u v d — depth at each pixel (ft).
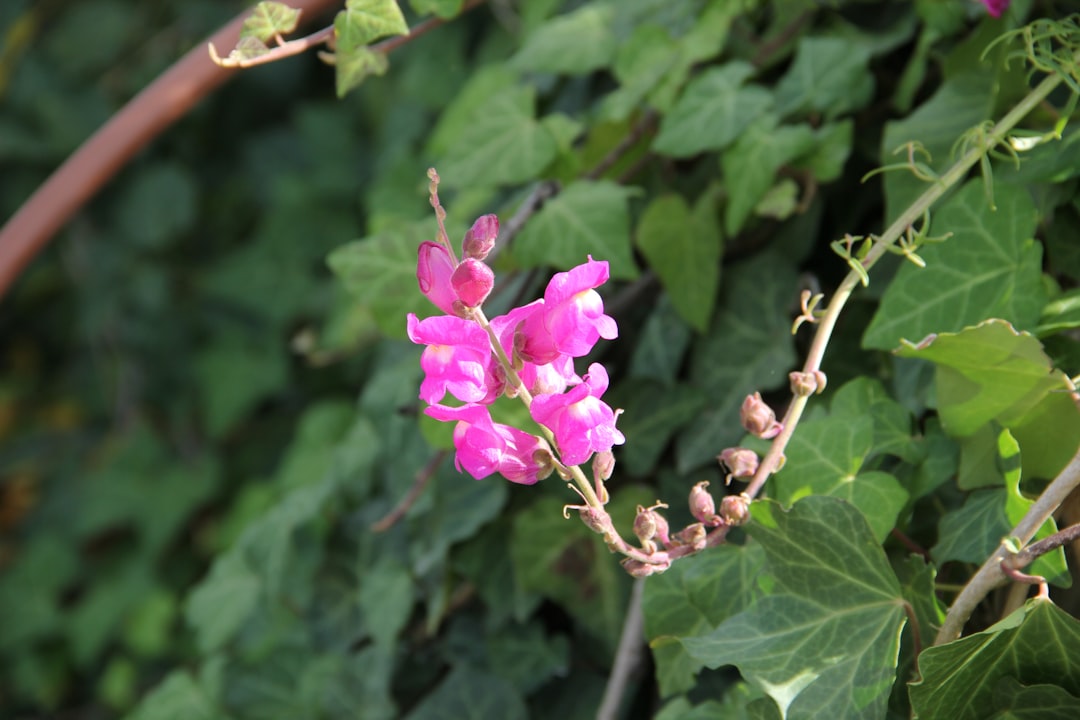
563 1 2.91
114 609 5.33
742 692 2.09
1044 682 1.84
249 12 2.11
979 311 2.04
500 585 2.49
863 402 2.11
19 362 5.96
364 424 2.81
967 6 2.24
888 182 2.22
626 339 2.55
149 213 5.46
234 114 5.49
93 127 5.47
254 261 5.41
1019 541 1.82
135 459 5.51
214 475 5.47
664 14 2.59
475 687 2.49
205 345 5.56
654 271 2.45
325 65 5.48
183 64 2.59
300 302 5.35
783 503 2.05
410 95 4.00
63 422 5.92
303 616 2.80
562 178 2.49
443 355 1.74
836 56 2.35
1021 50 2.10
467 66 3.93
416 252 2.38
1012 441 1.92
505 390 1.77
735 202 2.34
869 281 2.27
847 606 1.89
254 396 5.39
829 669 1.86
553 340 1.75
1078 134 2.05
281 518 2.81
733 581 2.08
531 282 2.46
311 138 5.39
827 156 2.31
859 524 1.86
